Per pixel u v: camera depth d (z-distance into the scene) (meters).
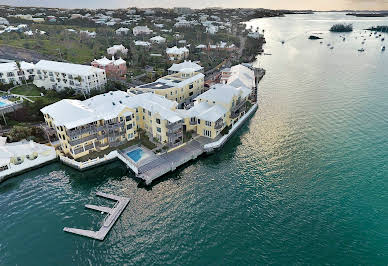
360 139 80.69
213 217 53.56
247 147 78.75
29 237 49.47
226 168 69.06
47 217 54.00
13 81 110.88
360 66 166.00
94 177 66.00
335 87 127.94
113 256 45.84
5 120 81.88
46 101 94.88
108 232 50.28
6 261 44.97
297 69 163.75
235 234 49.72
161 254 46.06
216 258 45.25
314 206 55.97
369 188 60.75
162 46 191.00
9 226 51.81
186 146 76.06
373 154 73.00
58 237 49.44
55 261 45.03
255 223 52.03
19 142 73.38
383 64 169.25
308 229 50.66
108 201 58.06
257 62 185.00
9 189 61.94
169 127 71.25
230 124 88.12
